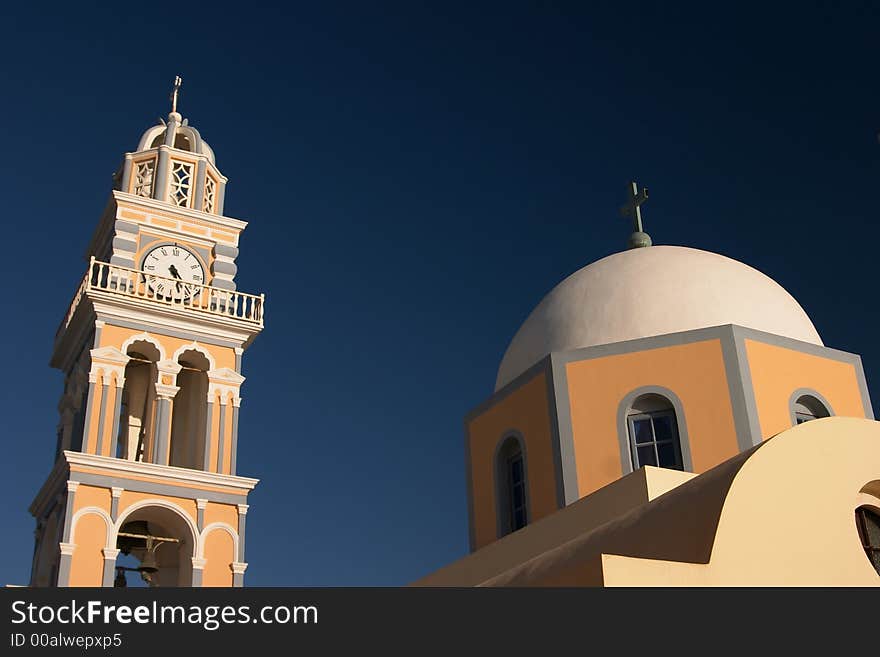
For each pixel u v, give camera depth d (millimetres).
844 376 19547
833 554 11953
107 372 28203
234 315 30547
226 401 29531
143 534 28156
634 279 20766
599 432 18594
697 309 19797
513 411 20219
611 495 15555
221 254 31625
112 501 26531
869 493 12930
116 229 30469
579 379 19203
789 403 18625
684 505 12539
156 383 28828
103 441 27375
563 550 13773
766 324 19812
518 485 19953
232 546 27516
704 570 11141
